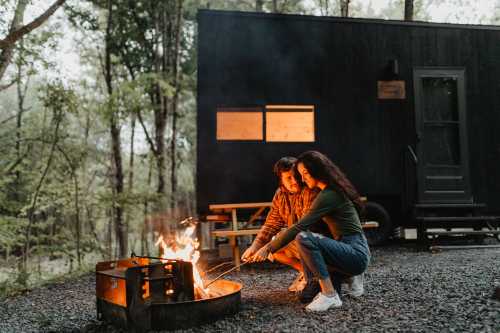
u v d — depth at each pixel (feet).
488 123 26.84
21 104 44.98
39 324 12.44
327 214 11.57
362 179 25.49
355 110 25.62
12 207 32.71
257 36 24.75
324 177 11.52
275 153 24.39
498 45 27.25
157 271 10.46
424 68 26.48
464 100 26.61
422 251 23.32
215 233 18.66
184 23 48.78
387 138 25.86
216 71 24.20
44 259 39.11
